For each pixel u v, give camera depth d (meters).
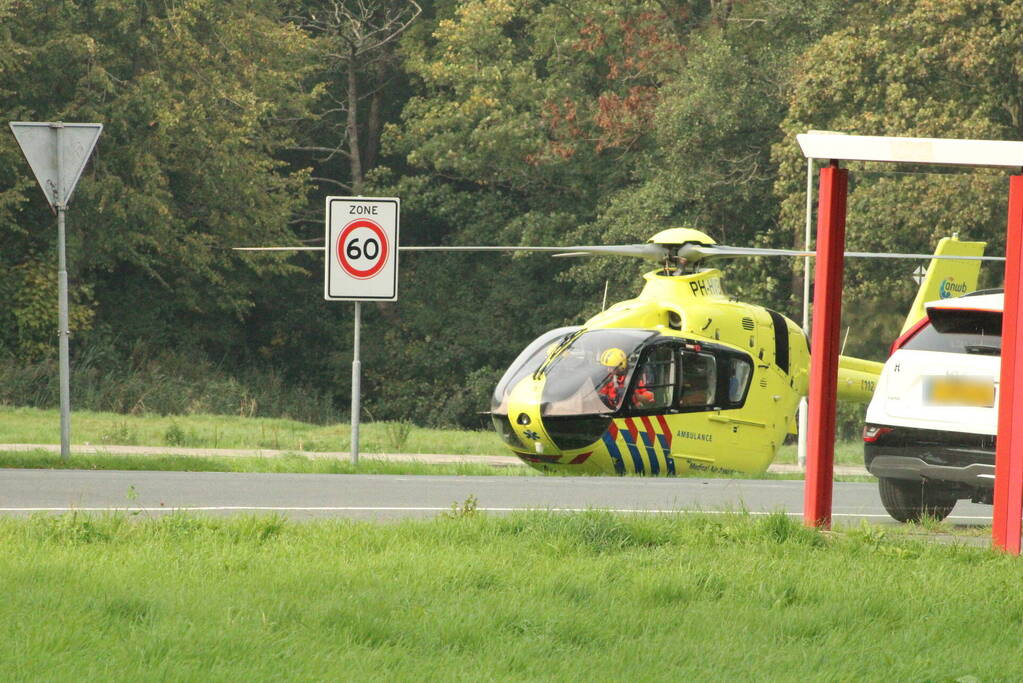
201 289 170.62
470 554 30.22
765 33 165.25
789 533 33.88
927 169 34.12
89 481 50.81
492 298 178.88
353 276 64.31
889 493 39.31
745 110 150.75
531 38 186.50
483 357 181.88
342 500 46.22
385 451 88.31
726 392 66.56
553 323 176.62
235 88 150.00
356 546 31.34
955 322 36.09
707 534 33.81
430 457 81.75
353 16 187.38
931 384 36.88
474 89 170.38
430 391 181.00
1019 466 32.69
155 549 29.78
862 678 20.75
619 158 168.12
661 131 154.00
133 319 164.88
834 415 35.56
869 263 35.19
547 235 170.50
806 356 72.19
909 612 25.53
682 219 154.25
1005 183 33.41
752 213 157.00
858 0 152.38
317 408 163.88
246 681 19.34
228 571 27.62
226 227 160.38
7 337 145.50
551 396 63.78
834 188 34.66
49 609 23.30
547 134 172.50
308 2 191.25
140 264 153.00
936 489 38.53
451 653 21.42
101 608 23.34
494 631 22.94
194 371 159.75
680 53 164.50
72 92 145.38
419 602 24.80
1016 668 21.61
